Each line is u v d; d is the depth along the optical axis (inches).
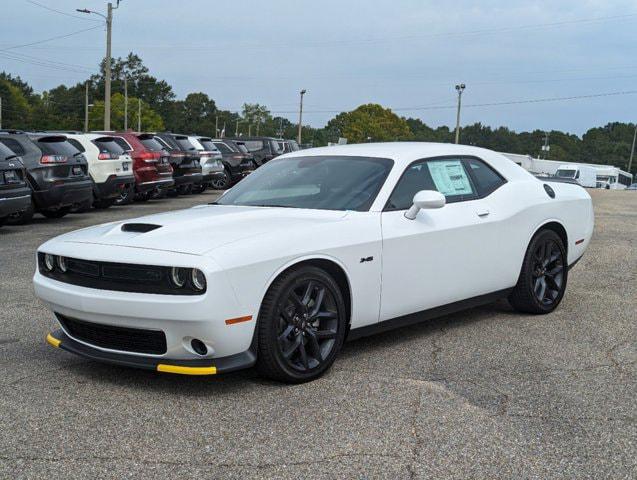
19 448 127.8
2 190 413.4
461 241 199.9
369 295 177.5
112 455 125.0
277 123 5738.2
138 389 159.3
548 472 119.4
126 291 152.6
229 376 168.6
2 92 4835.1
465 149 219.9
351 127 5088.6
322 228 168.9
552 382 165.5
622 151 5482.3
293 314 161.0
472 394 156.6
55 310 167.2
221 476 117.2
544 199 230.8
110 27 1238.9
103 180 578.2
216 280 146.3
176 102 6245.1
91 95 5428.2
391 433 134.9
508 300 233.6
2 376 168.1
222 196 211.0
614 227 512.7
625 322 225.0
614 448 129.1
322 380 165.6
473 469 120.3
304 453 126.0
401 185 192.1
